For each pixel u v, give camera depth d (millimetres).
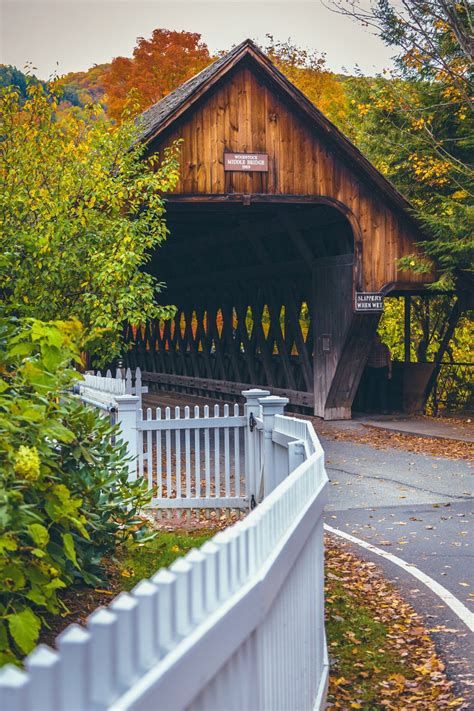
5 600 4363
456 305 21859
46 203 14273
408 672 5629
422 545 9234
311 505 4359
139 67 36594
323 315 21375
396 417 21859
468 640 6215
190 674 2004
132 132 16297
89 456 5750
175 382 30312
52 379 4867
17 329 5664
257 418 9914
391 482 13195
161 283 15242
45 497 4699
